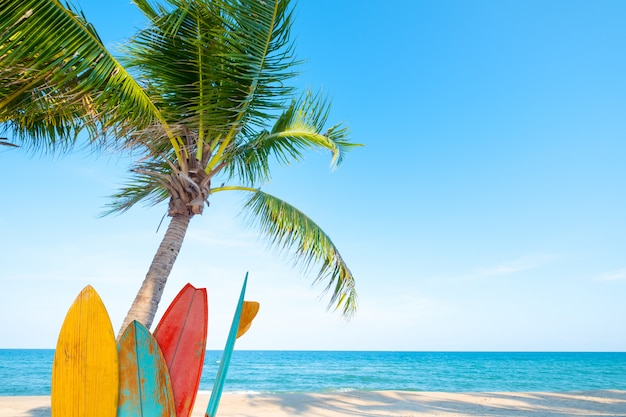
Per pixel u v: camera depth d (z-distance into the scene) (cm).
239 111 396
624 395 1560
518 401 1357
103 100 363
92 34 348
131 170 435
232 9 368
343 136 554
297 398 1324
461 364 5319
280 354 8656
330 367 4606
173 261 411
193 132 443
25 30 295
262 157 522
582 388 2584
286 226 558
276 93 421
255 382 3020
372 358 7112
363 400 1307
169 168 493
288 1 374
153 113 400
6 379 2995
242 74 391
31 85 362
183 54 404
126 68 405
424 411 1122
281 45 396
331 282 559
